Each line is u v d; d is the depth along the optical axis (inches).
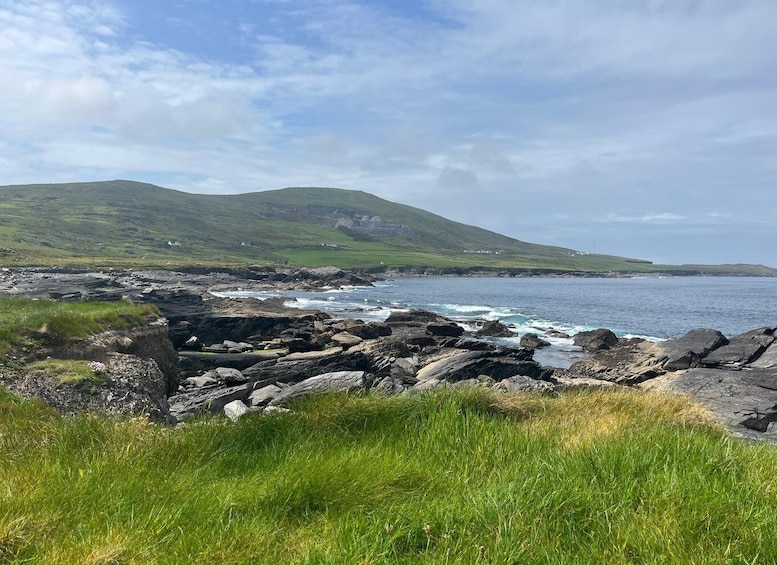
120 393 506.3
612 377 1125.7
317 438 241.6
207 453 229.1
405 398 279.9
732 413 579.5
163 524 154.3
